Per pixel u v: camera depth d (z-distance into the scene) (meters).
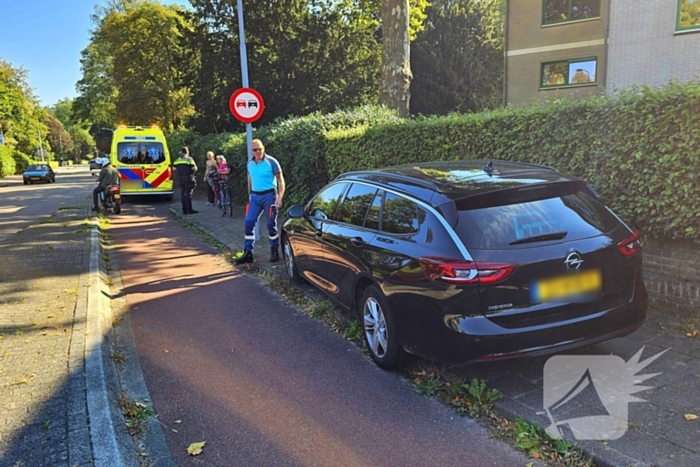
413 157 7.67
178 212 15.11
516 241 3.50
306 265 6.17
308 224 6.04
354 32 26.25
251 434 3.39
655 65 15.81
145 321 5.75
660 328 4.67
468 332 3.39
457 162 4.90
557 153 5.59
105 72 46.25
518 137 6.00
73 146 110.44
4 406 3.53
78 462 2.93
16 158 55.94
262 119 26.64
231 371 4.37
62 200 22.16
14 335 4.89
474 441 3.22
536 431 3.21
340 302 5.21
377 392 3.90
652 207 4.93
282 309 6.01
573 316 3.54
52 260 8.32
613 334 3.68
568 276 3.50
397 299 3.92
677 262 5.02
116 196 15.41
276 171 7.95
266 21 25.25
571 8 19.28
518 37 20.89
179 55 30.70
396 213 4.25
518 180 3.95
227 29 26.23
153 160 18.50
